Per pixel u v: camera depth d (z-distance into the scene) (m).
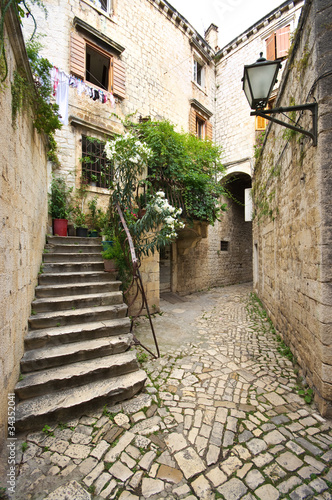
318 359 2.26
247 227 12.58
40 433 1.88
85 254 4.25
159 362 3.16
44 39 5.36
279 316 4.11
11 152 1.99
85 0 5.96
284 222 3.69
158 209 3.65
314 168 2.33
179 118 8.62
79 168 5.69
